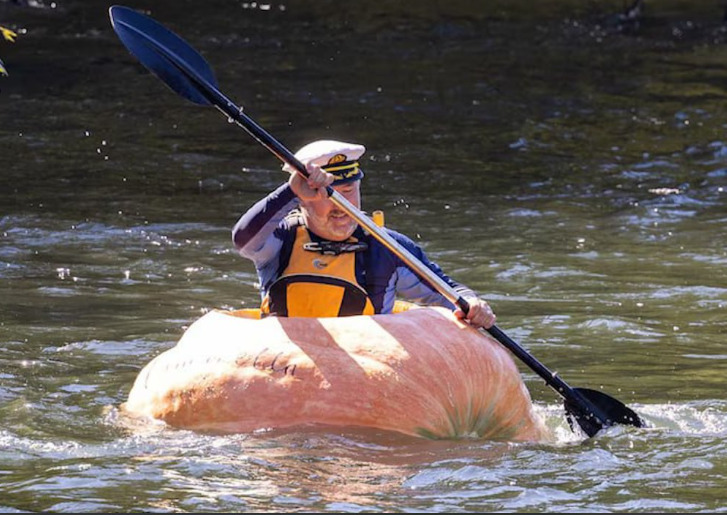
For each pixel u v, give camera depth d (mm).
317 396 16516
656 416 19219
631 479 15734
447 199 38219
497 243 32906
